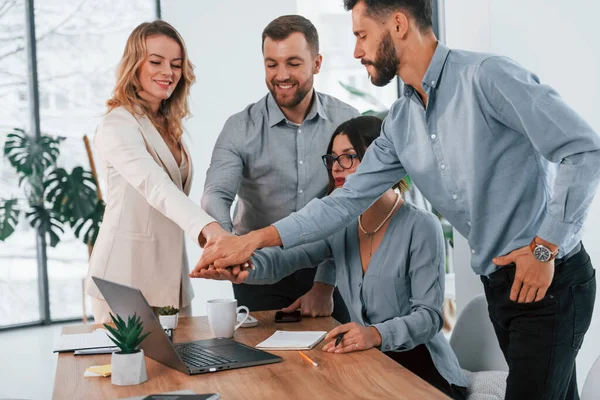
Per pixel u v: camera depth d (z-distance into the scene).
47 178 6.31
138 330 1.65
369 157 2.24
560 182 1.74
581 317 1.90
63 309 6.53
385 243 2.32
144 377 1.65
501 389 2.28
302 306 2.38
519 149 1.88
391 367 1.70
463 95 1.91
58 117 6.55
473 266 2.00
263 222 2.96
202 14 6.52
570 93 3.02
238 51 6.64
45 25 6.49
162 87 2.56
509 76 1.81
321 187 2.89
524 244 1.88
